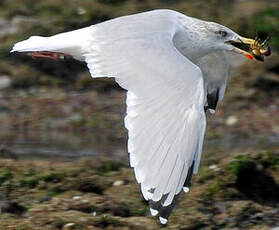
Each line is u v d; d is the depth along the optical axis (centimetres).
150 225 1301
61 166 1463
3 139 1766
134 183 1431
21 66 2006
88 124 1852
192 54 1267
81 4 2162
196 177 1449
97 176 1440
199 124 986
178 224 1320
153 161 970
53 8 2155
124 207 1352
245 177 1458
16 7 2156
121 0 2197
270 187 1455
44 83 1991
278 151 1590
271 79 2000
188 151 977
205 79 1302
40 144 1744
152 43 1072
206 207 1379
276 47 2070
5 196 1364
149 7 2181
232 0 2230
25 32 2077
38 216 1280
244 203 1388
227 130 1839
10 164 1448
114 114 1895
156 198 962
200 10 2175
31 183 1399
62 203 1334
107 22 1145
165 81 1012
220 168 1461
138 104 1005
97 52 1087
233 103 1941
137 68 1038
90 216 1286
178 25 1226
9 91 1964
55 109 1903
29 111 1894
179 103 994
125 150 1738
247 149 1725
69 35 1158
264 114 1909
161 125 983
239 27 2117
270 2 2197
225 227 1341
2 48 2030
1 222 1264
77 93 1969
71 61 2028
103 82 1998
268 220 1363
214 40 1272
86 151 1716
